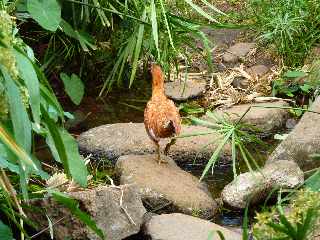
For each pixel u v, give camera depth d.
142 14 4.23
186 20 4.22
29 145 2.16
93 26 4.75
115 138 4.29
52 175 3.78
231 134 3.61
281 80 5.00
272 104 4.71
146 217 3.52
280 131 4.51
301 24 5.19
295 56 5.16
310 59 5.16
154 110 3.89
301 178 3.77
